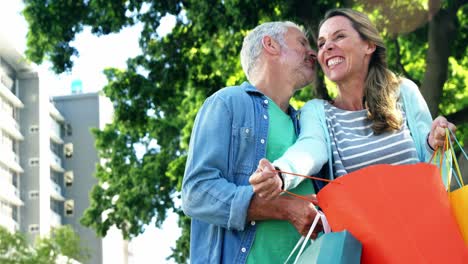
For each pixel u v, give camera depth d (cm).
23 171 6869
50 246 3625
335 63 413
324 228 347
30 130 6919
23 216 6794
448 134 360
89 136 7719
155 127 1964
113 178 2106
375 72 410
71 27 1569
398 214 312
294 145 383
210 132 392
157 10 1548
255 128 400
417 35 1519
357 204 317
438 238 309
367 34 413
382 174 317
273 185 342
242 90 411
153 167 2038
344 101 415
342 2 1396
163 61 1590
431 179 317
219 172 387
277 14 1430
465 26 1488
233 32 1498
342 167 388
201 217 383
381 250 311
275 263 379
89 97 7800
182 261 1950
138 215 2033
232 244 383
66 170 7694
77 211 7600
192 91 1606
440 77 1331
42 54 1583
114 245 7662
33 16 1562
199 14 1477
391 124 392
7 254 3538
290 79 422
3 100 6612
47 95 7062
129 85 1611
